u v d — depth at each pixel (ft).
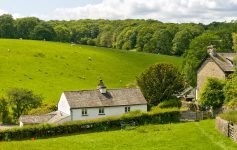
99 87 279.90
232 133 164.55
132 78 486.79
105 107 269.03
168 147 156.87
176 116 232.53
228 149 147.64
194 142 163.53
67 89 409.69
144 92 318.04
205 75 321.32
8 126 290.15
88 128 210.79
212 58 307.99
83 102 266.36
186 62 401.29
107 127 213.25
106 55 558.97
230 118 178.91
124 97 280.31
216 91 255.91
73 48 567.18
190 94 369.50
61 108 281.13
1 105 310.65
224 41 426.92
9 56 479.82
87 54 543.80
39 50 520.01
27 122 263.49
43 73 449.48
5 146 167.12
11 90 315.99
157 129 200.44
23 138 197.57
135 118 220.84
